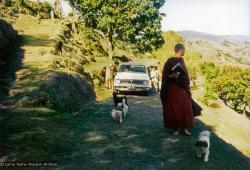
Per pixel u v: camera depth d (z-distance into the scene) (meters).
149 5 32.06
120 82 18.06
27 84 12.76
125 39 34.03
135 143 8.27
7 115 9.43
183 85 8.05
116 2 32.50
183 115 8.12
